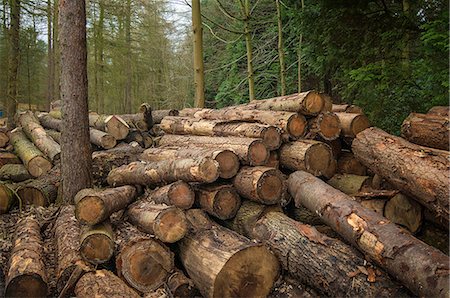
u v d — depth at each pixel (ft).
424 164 11.97
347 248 11.15
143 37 68.49
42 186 20.07
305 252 11.45
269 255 11.59
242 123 17.40
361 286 9.84
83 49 18.04
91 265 11.80
